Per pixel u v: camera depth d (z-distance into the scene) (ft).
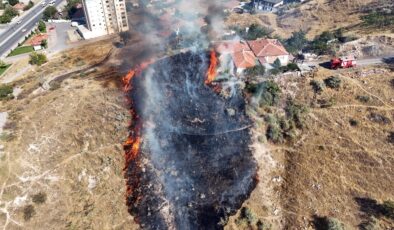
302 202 172.76
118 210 205.77
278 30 379.96
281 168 191.93
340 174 180.14
